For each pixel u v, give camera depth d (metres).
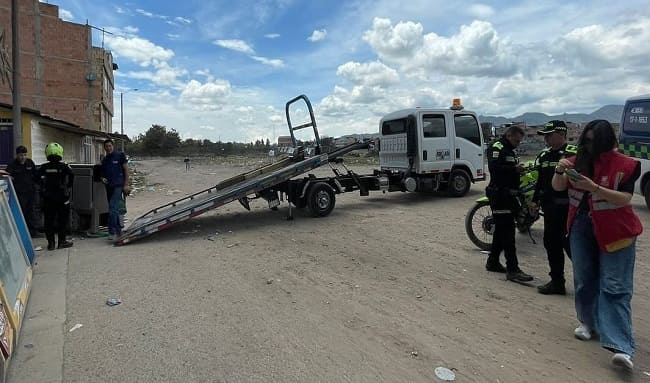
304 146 11.41
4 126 14.44
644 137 10.58
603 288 3.63
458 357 3.66
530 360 3.62
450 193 13.27
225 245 7.92
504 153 5.66
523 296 5.13
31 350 3.85
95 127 37.09
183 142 89.50
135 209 13.67
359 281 5.72
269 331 4.20
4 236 4.74
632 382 3.30
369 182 11.77
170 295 5.25
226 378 3.36
